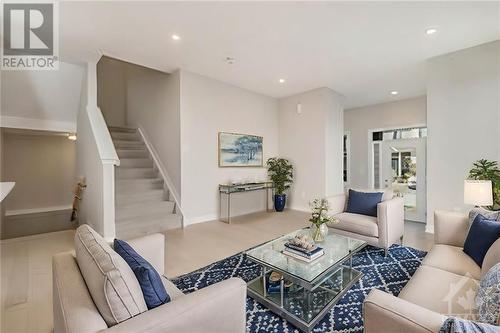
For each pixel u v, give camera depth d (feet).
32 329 5.81
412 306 3.32
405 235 12.66
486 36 10.19
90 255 3.84
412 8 8.31
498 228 5.73
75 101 13.96
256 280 7.66
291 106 19.20
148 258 5.76
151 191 14.83
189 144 14.82
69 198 20.25
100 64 20.24
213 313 3.61
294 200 19.08
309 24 9.32
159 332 3.03
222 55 12.12
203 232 13.20
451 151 11.76
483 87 10.92
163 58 12.58
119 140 17.60
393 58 12.31
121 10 8.42
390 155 19.93
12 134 17.69
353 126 22.06
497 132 10.63
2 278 8.30
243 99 17.62
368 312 3.49
